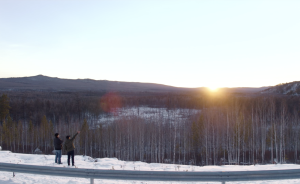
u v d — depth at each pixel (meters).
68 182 7.42
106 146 41.94
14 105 62.91
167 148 41.47
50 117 62.97
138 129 40.03
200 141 38.12
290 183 7.71
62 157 13.88
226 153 38.00
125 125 41.56
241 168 11.23
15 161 12.05
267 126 41.84
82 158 13.88
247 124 37.50
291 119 39.75
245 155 36.25
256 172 6.34
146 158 38.34
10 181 7.34
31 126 46.91
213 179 6.34
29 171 6.88
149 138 39.75
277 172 6.35
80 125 52.44
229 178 6.33
